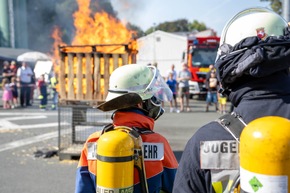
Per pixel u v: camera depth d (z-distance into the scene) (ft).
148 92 6.48
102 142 5.39
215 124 4.40
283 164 3.36
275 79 4.22
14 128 32.04
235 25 4.71
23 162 20.31
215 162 4.20
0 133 29.60
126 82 6.43
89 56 19.52
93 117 20.97
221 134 4.25
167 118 38.47
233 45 4.62
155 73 6.78
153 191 6.05
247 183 3.57
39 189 15.92
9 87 47.96
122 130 5.83
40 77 46.19
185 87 45.29
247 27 4.55
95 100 19.65
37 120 36.91
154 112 6.68
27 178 17.43
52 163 20.07
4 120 36.96
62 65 20.10
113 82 6.52
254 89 4.25
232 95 4.47
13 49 108.06
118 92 6.41
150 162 6.03
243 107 4.27
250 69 4.07
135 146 5.73
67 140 22.17
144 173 5.80
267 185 3.41
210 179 4.23
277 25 4.56
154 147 6.14
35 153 22.07
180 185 4.39
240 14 4.86
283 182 3.38
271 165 3.38
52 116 40.06
